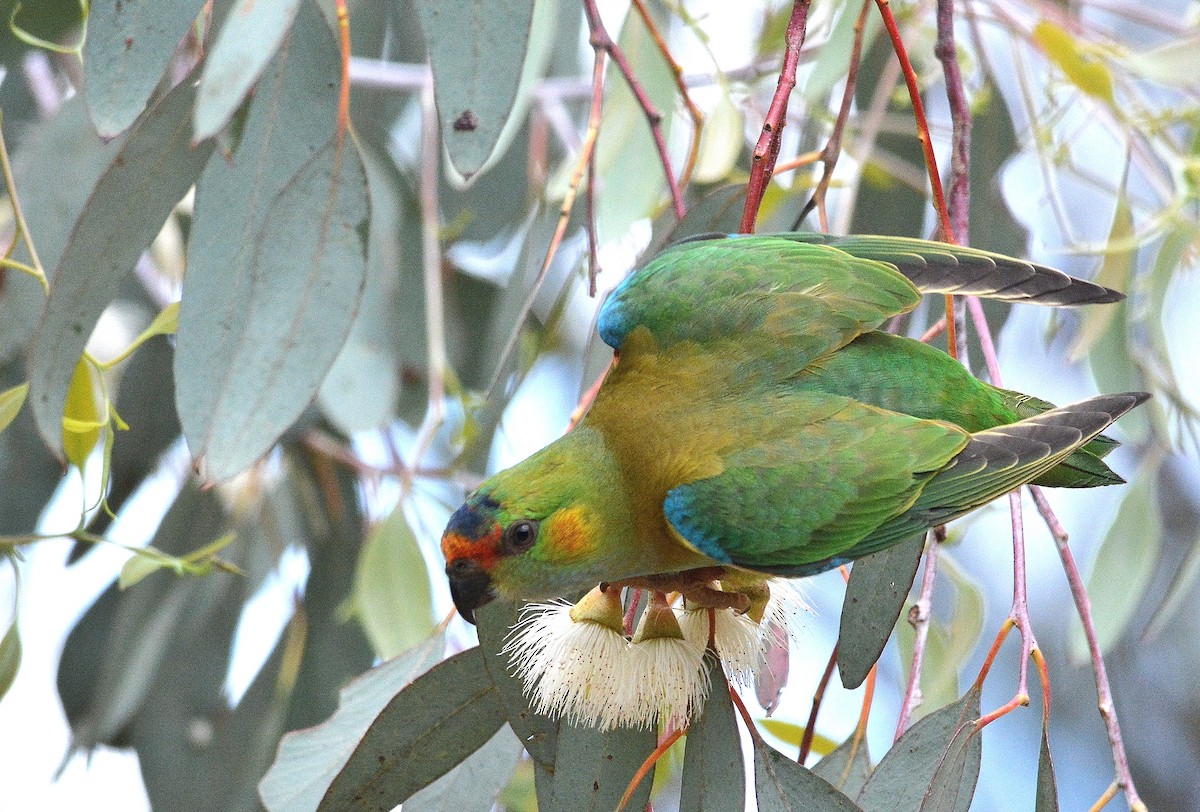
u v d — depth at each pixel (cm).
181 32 576
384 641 788
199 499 964
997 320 859
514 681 584
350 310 607
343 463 984
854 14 837
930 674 802
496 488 586
